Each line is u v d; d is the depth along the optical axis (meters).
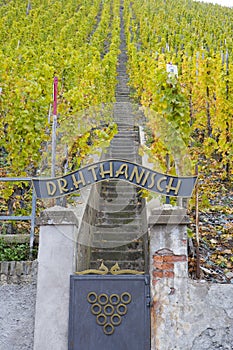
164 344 4.32
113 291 4.44
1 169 8.88
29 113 7.09
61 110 7.82
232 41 21.66
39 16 25.11
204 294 4.45
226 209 7.80
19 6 28.27
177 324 4.38
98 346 4.31
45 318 4.41
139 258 6.22
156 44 18.64
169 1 40.94
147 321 4.36
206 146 9.85
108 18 31.08
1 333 4.52
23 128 7.03
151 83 7.25
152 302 4.41
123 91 15.81
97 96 9.97
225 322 4.39
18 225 6.68
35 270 4.71
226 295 4.45
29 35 20.73
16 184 6.84
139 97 13.89
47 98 7.56
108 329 4.35
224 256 6.14
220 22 30.44
